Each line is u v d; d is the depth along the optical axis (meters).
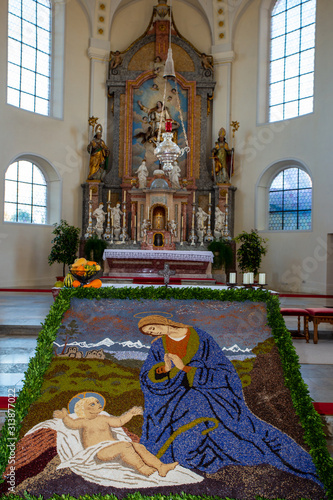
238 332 4.28
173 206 15.92
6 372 5.71
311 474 3.21
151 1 17.41
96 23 16.80
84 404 3.60
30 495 3.00
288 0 16.03
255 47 16.56
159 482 3.14
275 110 16.41
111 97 17.19
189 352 4.05
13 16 15.00
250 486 3.13
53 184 16.05
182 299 4.62
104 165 16.27
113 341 4.16
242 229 16.56
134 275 13.39
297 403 3.61
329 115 14.28
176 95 16.95
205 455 3.32
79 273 6.10
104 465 3.21
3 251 14.40
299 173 15.54
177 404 3.64
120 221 16.20
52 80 16.28
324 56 14.48
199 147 16.88
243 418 3.56
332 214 14.12
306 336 7.94
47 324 4.19
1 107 14.27
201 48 17.44
